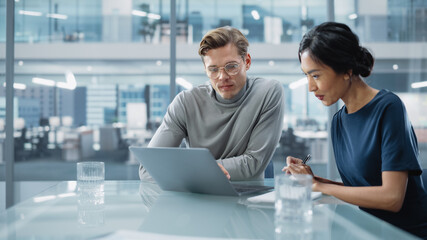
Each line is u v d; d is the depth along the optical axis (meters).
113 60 3.60
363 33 3.03
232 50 1.43
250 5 3.33
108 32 3.59
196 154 0.96
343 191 1.01
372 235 0.68
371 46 3.03
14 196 2.82
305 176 0.78
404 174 1.00
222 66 1.44
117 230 0.72
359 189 1.00
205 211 0.89
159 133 1.65
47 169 3.44
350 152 1.18
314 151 3.18
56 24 3.48
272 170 1.65
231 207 0.93
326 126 3.08
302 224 0.76
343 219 0.80
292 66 3.28
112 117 3.62
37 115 3.39
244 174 1.44
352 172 1.18
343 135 1.23
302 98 3.20
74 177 3.51
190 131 1.65
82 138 3.55
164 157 1.04
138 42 3.62
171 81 2.83
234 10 3.33
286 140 3.19
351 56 1.02
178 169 1.05
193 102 1.65
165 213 0.87
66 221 0.80
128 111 3.63
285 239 0.66
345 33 1.03
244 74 1.51
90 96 3.58
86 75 3.56
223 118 1.62
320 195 1.04
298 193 0.77
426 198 1.10
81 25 3.55
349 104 1.16
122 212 0.89
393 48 3.02
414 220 1.09
